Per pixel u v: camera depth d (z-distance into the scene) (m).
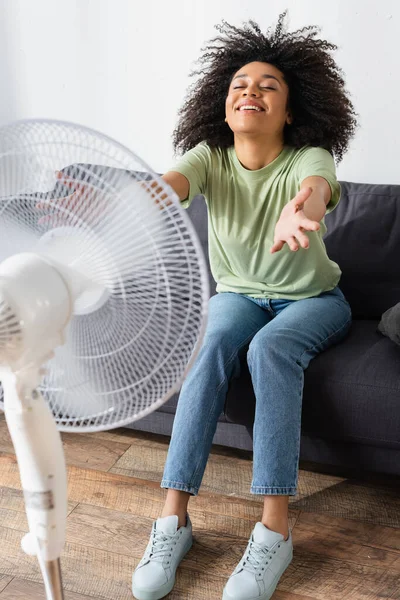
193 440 1.57
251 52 1.76
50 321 0.81
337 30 2.26
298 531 1.68
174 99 2.50
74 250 0.85
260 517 1.73
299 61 1.72
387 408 1.62
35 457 0.91
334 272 1.86
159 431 1.97
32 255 0.82
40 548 0.98
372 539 1.65
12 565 1.57
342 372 1.66
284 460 1.52
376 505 1.79
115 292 0.85
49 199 0.83
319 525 1.71
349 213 2.06
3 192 0.86
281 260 1.74
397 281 2.01
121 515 1.74
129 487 1.85
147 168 0.77
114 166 0.79
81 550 1.61
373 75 2.27
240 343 1.68
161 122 2.55
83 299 0.86
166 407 1.90
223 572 1.54
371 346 1.77
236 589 1.42
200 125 1.83
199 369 1.61
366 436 1.66
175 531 1.54
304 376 1.68
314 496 1.83
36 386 0.89
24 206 0.85
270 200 1.71
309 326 1.67
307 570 1.55
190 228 0.78
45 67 2.63
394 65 2.23
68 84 2.62
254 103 1.65
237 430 1.86
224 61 1.79
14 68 2.67
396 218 2.01
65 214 0.83
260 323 1.78
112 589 1.49
